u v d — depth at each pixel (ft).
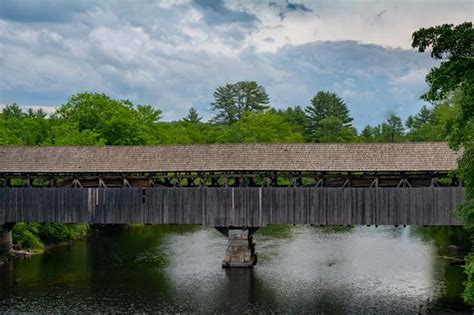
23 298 96.37
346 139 284.82
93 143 176.04
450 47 55.52
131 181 120.88
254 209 114.21
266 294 98.43
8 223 125.39
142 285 104.83
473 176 62.90
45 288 102.78
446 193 108.06
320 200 112.27
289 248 139.13
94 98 204.85
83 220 117.39
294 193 113.19
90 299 95.76
